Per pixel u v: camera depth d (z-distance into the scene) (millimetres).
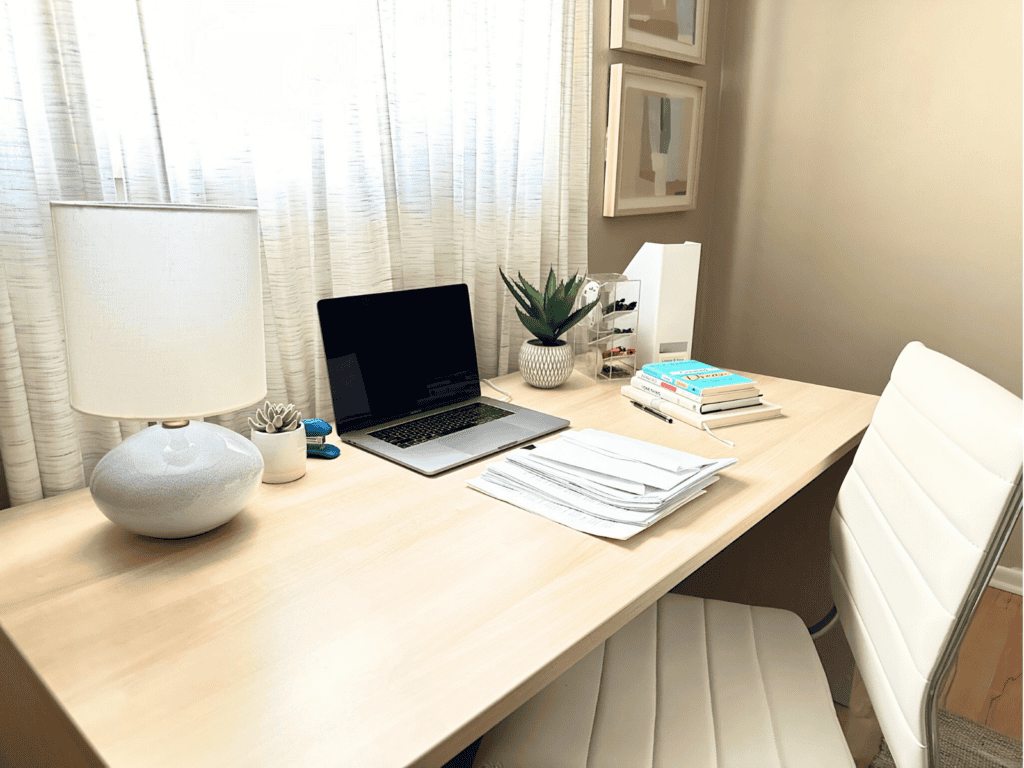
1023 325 2098
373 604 806
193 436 937
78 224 789
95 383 830
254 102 1247
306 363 1415
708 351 2770
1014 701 1775
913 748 897
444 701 655
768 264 2562
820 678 1075
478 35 1574
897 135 2225
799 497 1675
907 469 1017
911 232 2250
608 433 1273
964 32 2061
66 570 869
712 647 1142
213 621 772
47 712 699
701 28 2303
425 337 1489
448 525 1001
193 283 824
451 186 1601
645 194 2236
